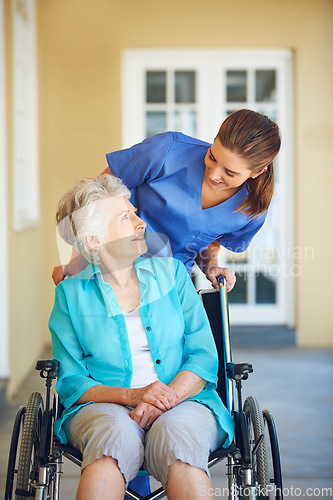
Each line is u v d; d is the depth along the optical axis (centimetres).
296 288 477
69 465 264
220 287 190
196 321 179
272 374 406
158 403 162
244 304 481
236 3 456
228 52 463
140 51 449
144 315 174
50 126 375
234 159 171
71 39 378
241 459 159
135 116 469
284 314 482
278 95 469
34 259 354
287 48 462
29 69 373
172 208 195
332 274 474
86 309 174
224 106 472
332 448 285
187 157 194
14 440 166
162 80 468
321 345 480
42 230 353
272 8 456
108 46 391
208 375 171
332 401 351
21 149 369
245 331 480
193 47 455
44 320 328
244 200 193
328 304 478
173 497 149
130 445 153
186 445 152
